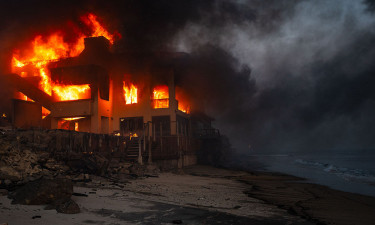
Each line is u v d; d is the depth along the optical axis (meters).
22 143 12.32
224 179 18.98
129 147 21.53
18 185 8.59
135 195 9.35
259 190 13.85
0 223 4.98
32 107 26.50
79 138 15.67
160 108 27.67
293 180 20.17
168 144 24.02
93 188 10.19
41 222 5.34
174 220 6.05
